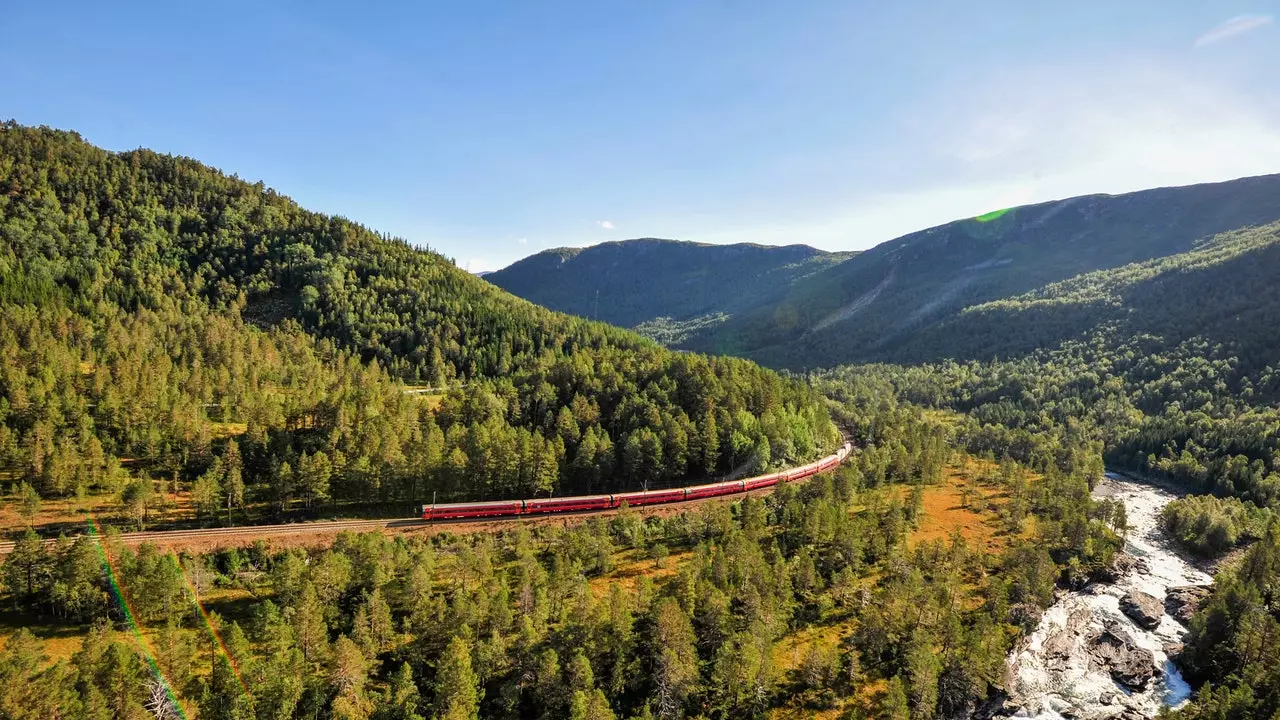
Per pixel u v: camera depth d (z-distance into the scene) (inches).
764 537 4928.6
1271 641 3791.8
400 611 3572.8
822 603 4153.5
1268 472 7436.0
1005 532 5821.9
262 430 5423.2
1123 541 5974.4
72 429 4923.7
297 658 2723.9
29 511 4047.7
